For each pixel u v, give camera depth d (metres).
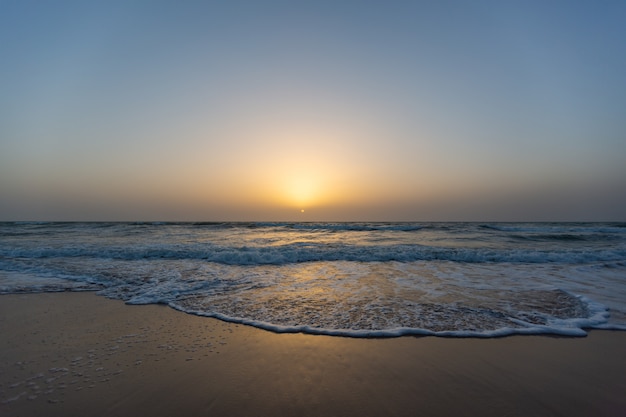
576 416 2.87
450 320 5.32
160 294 6.99
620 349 4.30
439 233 25.78
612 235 22.72
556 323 5.20
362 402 3.06
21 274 9.13
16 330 4.90
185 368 3.71
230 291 7.28
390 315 5.56
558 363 3.90
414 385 3.38
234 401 3.06
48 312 5.80
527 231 28.02
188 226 35.03
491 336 4.70
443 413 2.90
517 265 10.95
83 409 2.90
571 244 17.47
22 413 2.83
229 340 4.54
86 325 5.14
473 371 3.69
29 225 36.81
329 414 2.87
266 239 20.06
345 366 3.79
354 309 5.91
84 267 10.19
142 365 3.77
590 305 6.15
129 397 3.11
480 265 10.94
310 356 4.05
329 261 11.73
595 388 3.34
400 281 8.31
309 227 32.59
